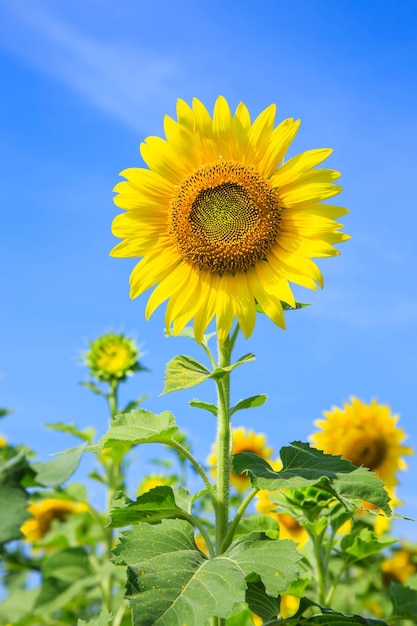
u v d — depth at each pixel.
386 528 1.17
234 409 0.80
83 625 0.78
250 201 0.85
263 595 0.75
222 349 0.81
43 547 1.51
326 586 0.96
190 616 0.63
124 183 0.87
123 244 0.86
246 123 0.86
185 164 0.87
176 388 0.78
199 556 0.71
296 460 0.76
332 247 0.82
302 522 0.95
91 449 0.75
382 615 1.20
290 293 0.82
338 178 0.85
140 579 0.66
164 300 0.85
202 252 0.85
